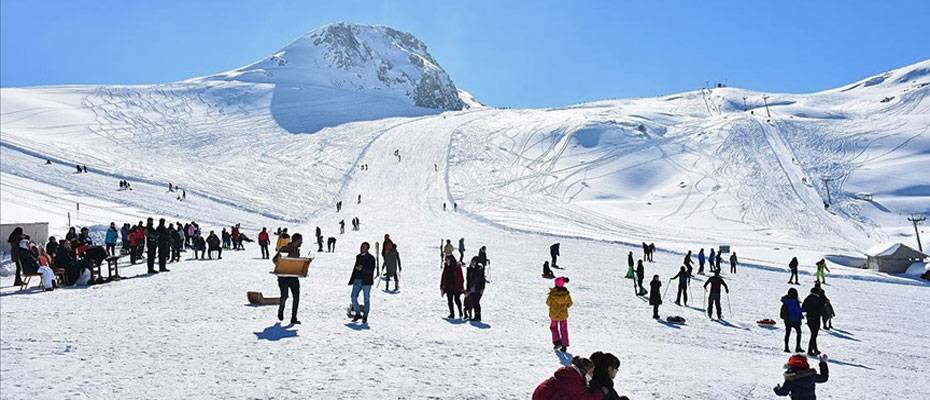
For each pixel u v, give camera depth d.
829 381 11.53
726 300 25.11
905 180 91.12
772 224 76.69
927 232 73.06
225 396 7.38
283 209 72.12
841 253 52.81
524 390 8.56
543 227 65.56
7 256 24.27
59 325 11.51
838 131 114.50
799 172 96.25
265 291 17.73
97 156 88.19
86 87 153.12
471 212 75.50
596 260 40.03
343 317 13.94
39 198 52.28
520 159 108.12
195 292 16.88
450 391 8.23
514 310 17.53
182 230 34.34
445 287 15.03
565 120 129.38
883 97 163.50
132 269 22.59
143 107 140.12
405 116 158.25
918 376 12.69
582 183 95.25
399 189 88.88
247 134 123.31
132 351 9.59
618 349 12.68
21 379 7.73
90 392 7.30
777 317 21.02
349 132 125.88
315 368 9.03
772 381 10.62
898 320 22.33
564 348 11.92
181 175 83.56
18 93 134.00
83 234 20.91
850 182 92.06
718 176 95.38
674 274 35.22
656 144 111.62
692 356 12.75
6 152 75.56
